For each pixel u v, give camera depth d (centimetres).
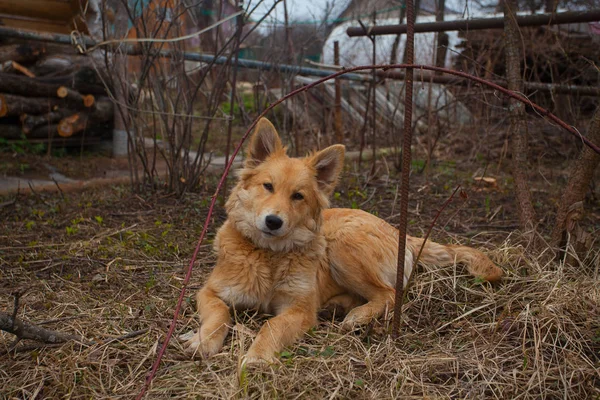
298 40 1003
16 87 824
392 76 812
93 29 873
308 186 382
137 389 279
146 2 662
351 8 1095
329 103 1107
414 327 366
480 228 584
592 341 334
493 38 971
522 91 493
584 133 798
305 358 308
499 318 354
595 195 661
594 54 837
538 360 311
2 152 830
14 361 301
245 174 393
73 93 873
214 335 323
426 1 1170
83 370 290
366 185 751
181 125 688
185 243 521
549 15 582
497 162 899
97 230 545
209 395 272
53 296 389
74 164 836
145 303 387
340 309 417
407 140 303
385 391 283
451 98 1014
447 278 421
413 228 573
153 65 635
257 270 370
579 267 426
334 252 424
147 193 671
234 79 604
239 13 527
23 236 518
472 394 283
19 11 876
